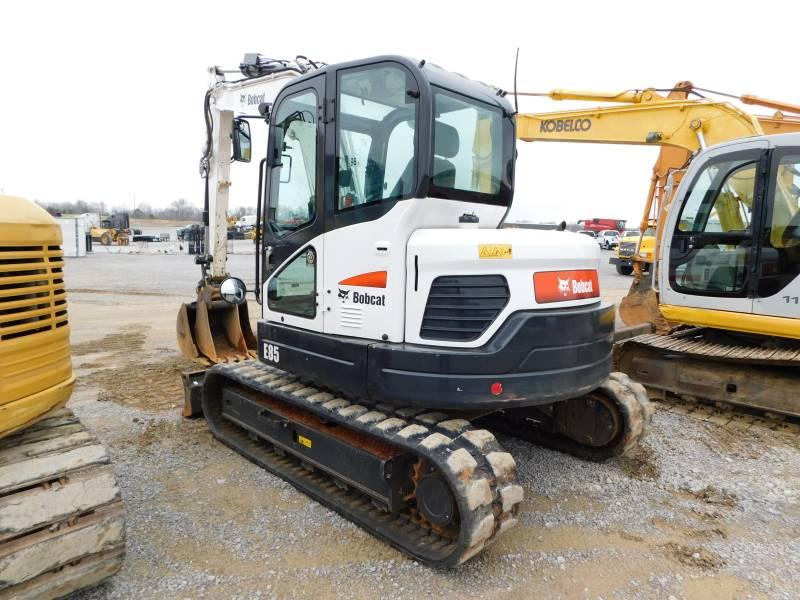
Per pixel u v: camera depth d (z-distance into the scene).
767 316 5.18
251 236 40.03
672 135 6.30
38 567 2.29
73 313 10.80
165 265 22.17
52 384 2.52
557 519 3.39
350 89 3.24
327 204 3.34
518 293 2.90
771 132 6.73
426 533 3.06
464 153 3.33
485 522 2.63
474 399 2.84
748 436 4.83
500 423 4.78
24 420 2.37
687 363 5.61
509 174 3.65
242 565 2.87
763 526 3.35
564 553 3.03
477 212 3.39
